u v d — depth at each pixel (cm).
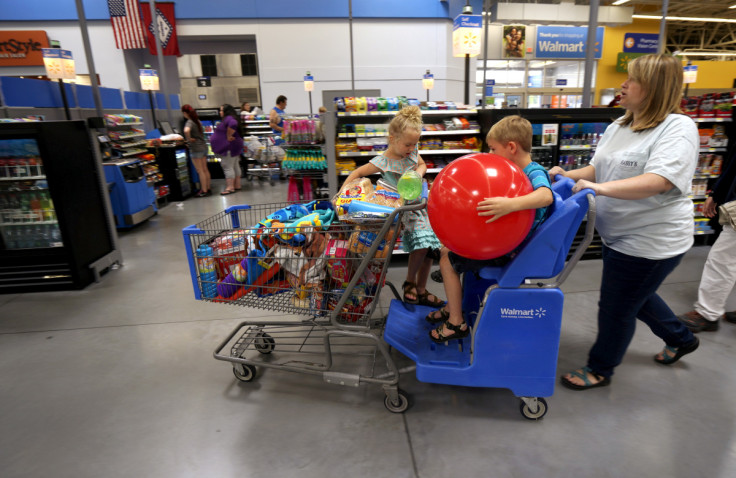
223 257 204
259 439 184
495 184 149
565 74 1555
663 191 160
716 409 195
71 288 362
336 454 173
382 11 1296
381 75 1352
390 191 199
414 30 1331
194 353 258
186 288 363
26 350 265
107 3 1219
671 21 1647
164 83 1035
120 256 427
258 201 756
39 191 360
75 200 363
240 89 1350
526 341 177
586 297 321
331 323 205
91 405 211
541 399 188
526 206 149
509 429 185
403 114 216
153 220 630
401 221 193
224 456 174
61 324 300
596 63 1516
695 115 405
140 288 365
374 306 198
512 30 1352
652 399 203
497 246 156
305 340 254
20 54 1230
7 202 360
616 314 194
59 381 231
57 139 344
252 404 208
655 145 165
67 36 1245
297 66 1322
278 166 1026
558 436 180
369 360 240
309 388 220
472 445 176
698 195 427
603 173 189
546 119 374
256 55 1327
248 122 1122
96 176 395
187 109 785
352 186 197
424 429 186
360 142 393
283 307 209
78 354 259
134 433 190
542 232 160
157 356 255
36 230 377
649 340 255
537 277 168
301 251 197
